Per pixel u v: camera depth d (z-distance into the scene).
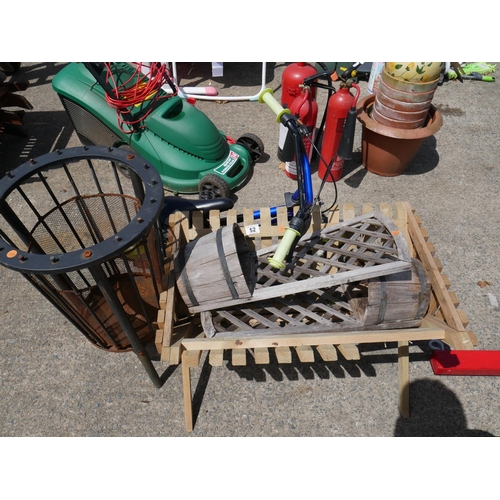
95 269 1.30
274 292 1.75
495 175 3.26
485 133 3.69
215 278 1.73
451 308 1.72
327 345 1.67
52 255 1.26
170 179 2.89
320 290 1.99
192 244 1.86
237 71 4.61
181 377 2.10
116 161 1.61
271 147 3.53
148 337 2.02
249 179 3.23
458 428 1.94
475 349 2.20
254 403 2.01
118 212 2.42
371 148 3.09
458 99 4.12
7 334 2.24
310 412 1.98
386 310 1.74
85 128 3.11
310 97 2.58
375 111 2.89
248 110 3.98
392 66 2.61
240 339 1.67
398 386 2.05
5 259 1.24
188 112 2.81
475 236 2.78
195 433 1.92
